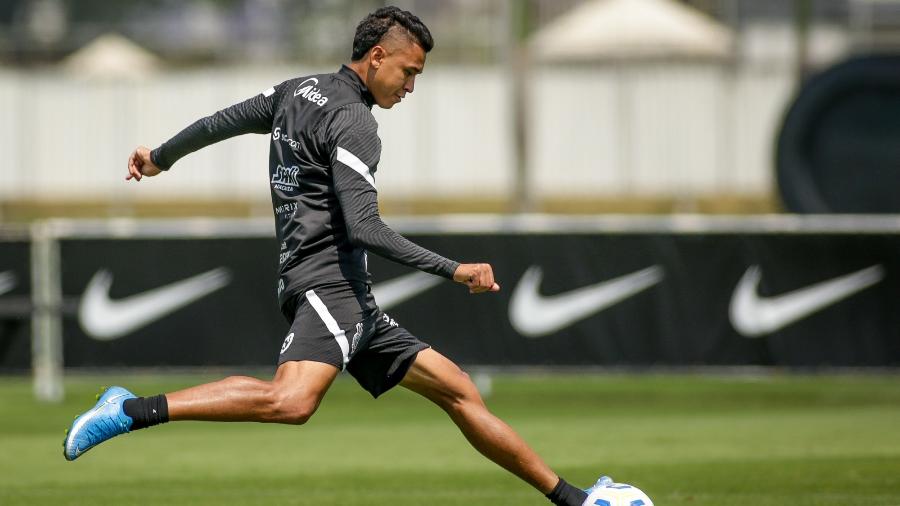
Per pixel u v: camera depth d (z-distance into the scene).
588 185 67.94
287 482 23.17
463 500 21.03
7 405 36.09
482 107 68.50
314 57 73.81
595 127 67.88
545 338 35.25
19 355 36.66
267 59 74.62
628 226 35.16
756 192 66.88
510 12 66.44
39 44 76.31
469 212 68.00
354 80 15.51
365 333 15.33
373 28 15.47
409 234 35.31
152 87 73.38
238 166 70.44
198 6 114.81
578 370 35.19
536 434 29.72
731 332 34.94
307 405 14.73
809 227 34.66
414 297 35.31
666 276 35.03
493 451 16.02
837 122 59.34
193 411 14.40
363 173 14.73
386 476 23.84
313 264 15.16
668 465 24.53
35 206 73.38
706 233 34.94
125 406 14.30
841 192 59.41
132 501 21.09
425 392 16.02
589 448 27.20
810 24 66.75
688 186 67.38
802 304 34.69
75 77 73.75
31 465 25.48
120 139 73.38
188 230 36.56
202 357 35.88
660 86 67.56
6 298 36.25
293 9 79.75
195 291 35.97
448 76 68.75
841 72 58.69
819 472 23.27
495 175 68.50
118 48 75.38
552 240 35.22
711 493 21.28
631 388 39.62
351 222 14.53
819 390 38.62
